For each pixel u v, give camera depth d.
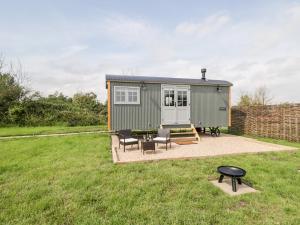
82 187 3.84
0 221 2.71
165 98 9.87
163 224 2.63
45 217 2.81
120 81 9.06
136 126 9.38
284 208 3.04
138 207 3.08
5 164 5.45
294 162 5.65
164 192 3.65
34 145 8.43
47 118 18.77
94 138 10.58
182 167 5.23
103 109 23.67
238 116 12.72
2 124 16.69
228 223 2.64
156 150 7.35
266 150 7.25
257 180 4.22
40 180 4.24
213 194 3.58
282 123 9.66
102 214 2.90
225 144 8.61
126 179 4.29
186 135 10.09
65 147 7.97
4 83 19.33
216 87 10.80
